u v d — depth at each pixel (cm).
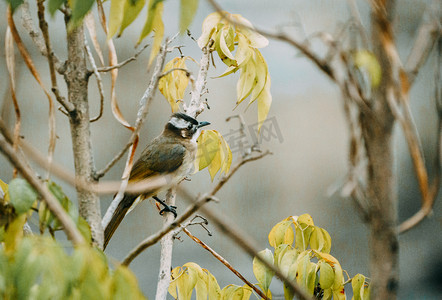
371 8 368
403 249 1694
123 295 355
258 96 590
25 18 508
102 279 358
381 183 360
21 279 338
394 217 359
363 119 364
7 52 441
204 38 628
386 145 361
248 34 601
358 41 371
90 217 485
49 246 352
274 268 366
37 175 442
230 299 627
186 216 404
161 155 1109
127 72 1902
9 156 379
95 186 488
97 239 482
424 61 380
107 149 1889
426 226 1697
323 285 581
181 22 354
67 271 345
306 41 372
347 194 367
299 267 579
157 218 1833
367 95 367
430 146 1538
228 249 1755
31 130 1791
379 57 362
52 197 399
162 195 1362
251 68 592
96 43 501
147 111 458
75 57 498
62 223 383
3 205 441
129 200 917
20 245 349
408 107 365
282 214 1866
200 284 646
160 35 404
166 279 650
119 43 1869
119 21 402
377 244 359
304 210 1877
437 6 380
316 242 647
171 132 1172
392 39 358
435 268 1697
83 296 343
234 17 622
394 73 361
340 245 1802
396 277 355
